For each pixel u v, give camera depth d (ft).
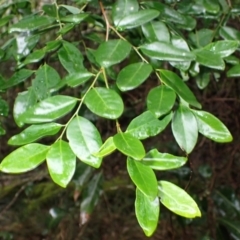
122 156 4.35
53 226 3.69
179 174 3.19
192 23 1.95
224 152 3.80
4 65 3.84
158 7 1.87
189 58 1.48
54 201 4.69
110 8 1.95
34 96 1.65
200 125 1.40
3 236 4.18
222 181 3.75
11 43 1.86
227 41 1.67
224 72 3.42
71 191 4.56
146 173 1.16
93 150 1.22
